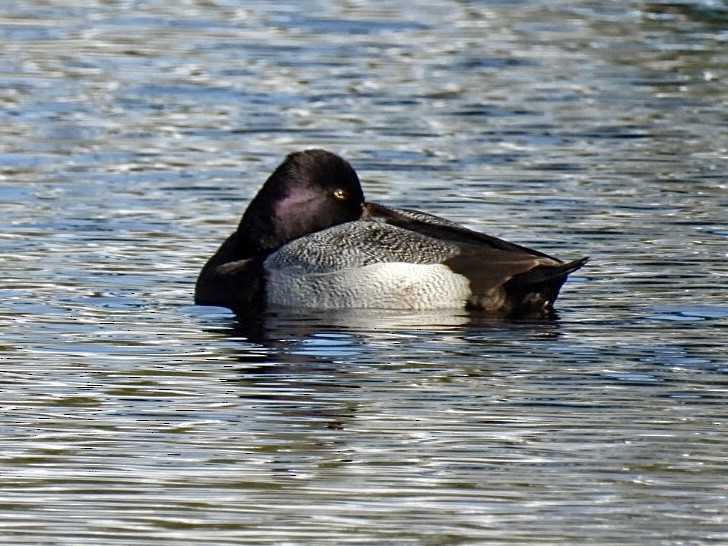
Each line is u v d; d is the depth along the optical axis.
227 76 24.08
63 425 11.23
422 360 12.63
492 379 12.16
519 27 27.59
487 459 10.59
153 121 21.53
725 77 24.25
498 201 17.77
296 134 20.89
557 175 18.91
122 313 14.02
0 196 17.97
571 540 9.34
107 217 17.22
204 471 10.39
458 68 24.67
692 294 14.45
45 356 12.77
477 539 9.34
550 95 23.08
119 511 9.73
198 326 13.66
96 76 23.98
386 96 22.95
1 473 10.31
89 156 19.80
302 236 14.68
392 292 14.09
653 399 11.73
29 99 22.58
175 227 16.94
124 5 29.28
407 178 18.78
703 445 10.84
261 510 9.75
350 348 12.96
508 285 13.98
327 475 10.32
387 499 9.94
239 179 18.88
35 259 15.62
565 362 12.56
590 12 28.78
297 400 11.74
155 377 12.27
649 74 24.33
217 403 11.67
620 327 13.49
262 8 29.08
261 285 14.42
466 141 20.56
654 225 16.75
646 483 10.19
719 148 20.25
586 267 15.30
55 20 27.83
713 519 9.64
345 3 29.52
